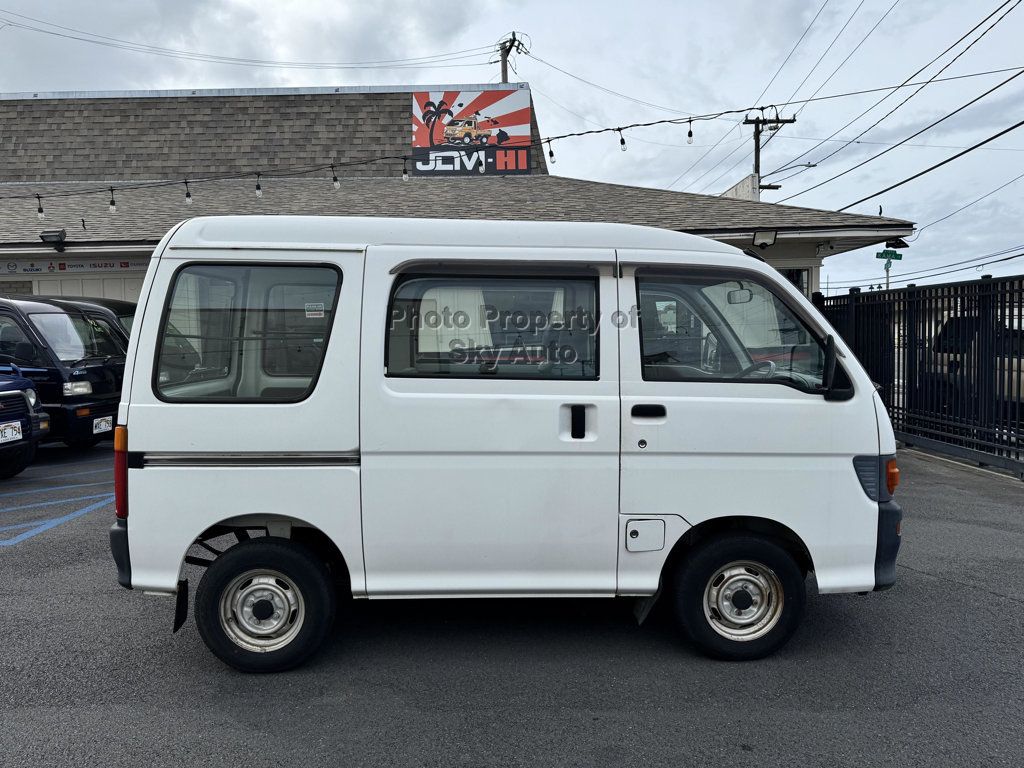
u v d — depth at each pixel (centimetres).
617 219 1220
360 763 299
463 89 1580
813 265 1267
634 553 372
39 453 1021
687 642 405
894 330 1075
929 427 991
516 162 1567
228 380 360
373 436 358
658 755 304
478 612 459
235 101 1636
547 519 367
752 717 334
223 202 1389
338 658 394
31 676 374
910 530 632
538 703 346
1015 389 826
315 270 364
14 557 558
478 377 365
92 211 1383
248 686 363
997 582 507
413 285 366
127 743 313
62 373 919
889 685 364
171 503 356
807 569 409
